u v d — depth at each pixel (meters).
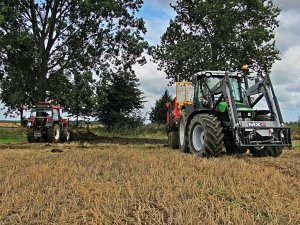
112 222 4.52
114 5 25.22
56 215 4.81
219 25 26.92
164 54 27.91
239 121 9.45
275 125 9.66
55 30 26.89
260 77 10.74
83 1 24.02
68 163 8.58
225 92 9.84
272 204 5.13
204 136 9.79
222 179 6.55
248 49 26.92
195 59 26.78
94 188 5.90
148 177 6.43
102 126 33.09
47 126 20.38
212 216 4.63
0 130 28.50
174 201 5.10
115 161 8.85
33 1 25.81
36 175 6.95
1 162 9.27
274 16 28.27
